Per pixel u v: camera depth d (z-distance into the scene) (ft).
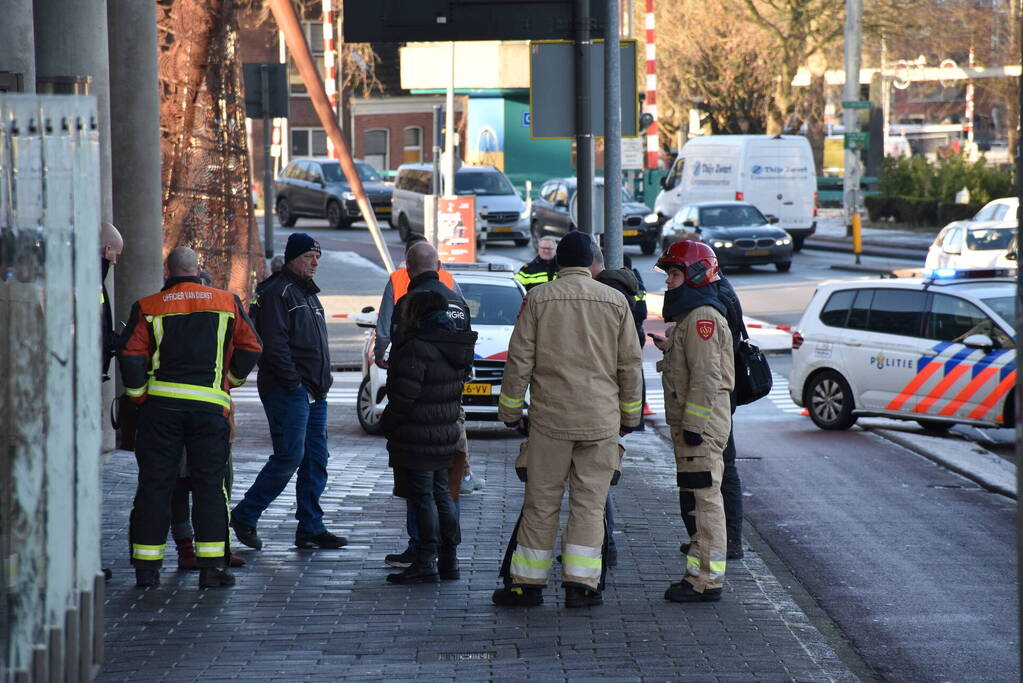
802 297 150.10
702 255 40.04
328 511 52.31
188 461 41.11
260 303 44.96
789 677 32.58
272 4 89.25
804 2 274.98
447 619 37.86
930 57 272.51
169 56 94.43
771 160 206.39
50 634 25.13
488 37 61.16
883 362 77.66
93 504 26.09
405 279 50.67
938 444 73.92
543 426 38.70
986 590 43.98
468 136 289.33
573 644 35.40
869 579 45.47
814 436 78.13
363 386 74.79
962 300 75.72
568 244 39.19
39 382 24.98
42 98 24.72
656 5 292.61
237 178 96.43
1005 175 241.14
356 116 327.67
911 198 246.27
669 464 65.92
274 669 33.17
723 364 40.16
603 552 39.78
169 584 41.42
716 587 39.96
